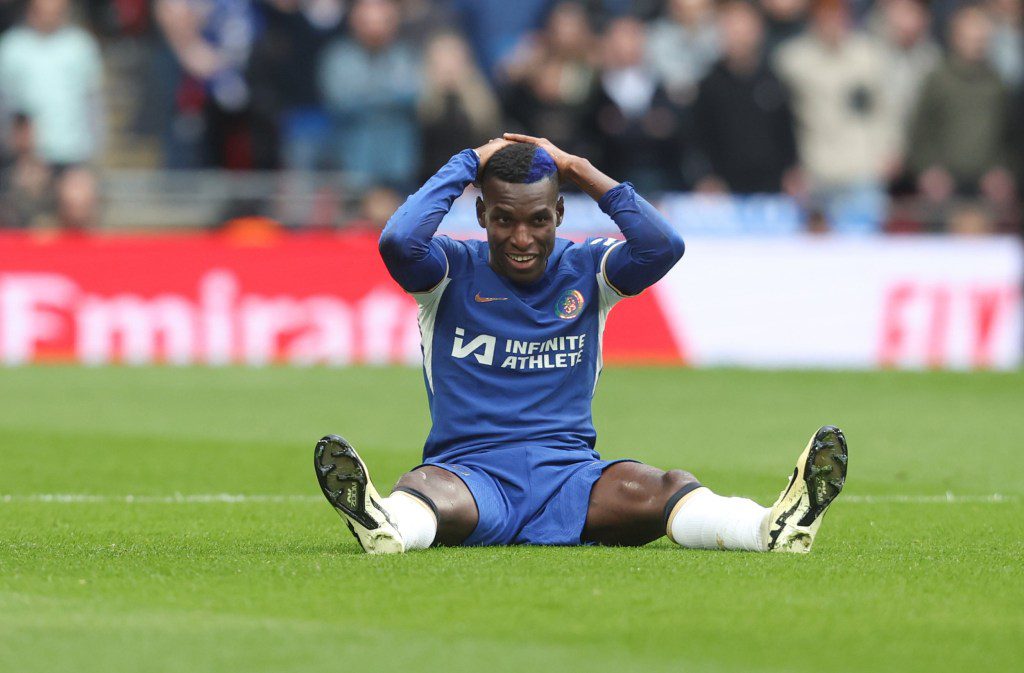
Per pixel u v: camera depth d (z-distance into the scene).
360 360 56.72
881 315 59.09
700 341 58.38
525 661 14.47
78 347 55.41
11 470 32.06
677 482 20.69
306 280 56.59
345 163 61.34
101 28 73.25
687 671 14.22
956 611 16.81
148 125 68.69
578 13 60.03
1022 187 62.81
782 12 64.25
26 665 14.29
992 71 61.84
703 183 60.16
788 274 58.75
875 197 60.31
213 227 57.31
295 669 14.19
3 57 61.09
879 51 64.62
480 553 20.17
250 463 33.59
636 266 21.58
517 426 21.58
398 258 20.98
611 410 44.66
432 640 15.21
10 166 60.75
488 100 60.88
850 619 16.31
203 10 65.12
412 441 37.88
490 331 21.58
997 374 55.62
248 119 61.25
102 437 37.91
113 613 16.39
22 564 19.58
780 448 36.94
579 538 20.98
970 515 26.44
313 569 18.88
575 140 59.06
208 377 51.88
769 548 20.12
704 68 66.12
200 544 21.98
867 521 25.52
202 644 15.02
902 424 42.00
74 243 55.56
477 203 21.98
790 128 60.53
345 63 61.00
